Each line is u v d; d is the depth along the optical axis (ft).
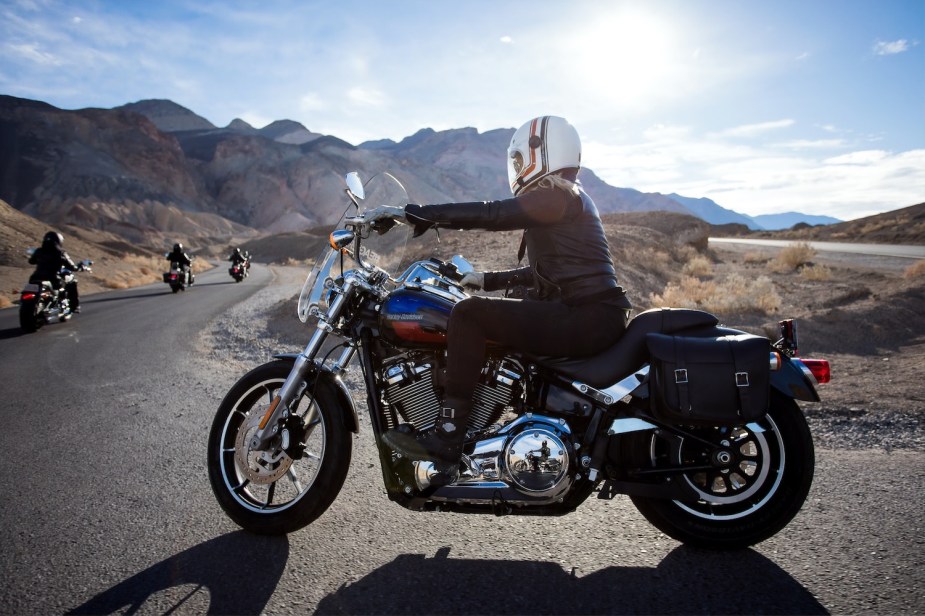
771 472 9.97
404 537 10.58
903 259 94.02
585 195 10.33
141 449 15.47
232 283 100.17
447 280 10.90
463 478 9.97
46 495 12.50
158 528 10.93
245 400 11.48
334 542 10.39
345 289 10.59
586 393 9.88
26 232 127.24
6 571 9.43
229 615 8.24
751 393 9.18
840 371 25.31
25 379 24.93
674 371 9.33
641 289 55.21
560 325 9.78
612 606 8.45
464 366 9.75
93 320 45.96
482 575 9.30
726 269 88.12
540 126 10.46
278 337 35.01
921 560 9.37
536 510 9.98
